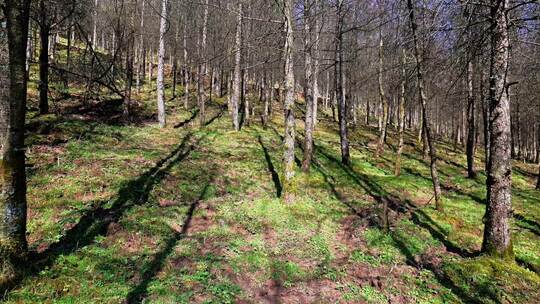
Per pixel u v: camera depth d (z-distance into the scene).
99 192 12.46
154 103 35.59
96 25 41.03
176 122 29.20
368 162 25.50
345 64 27.48
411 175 23.53
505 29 9.46
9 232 7.40
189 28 35.41
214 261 9.32
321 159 23.67
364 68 28.44
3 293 6.88
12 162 7.43
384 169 24.47
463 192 20.17
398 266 10.07
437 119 51.28
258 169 19.17
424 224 13.48
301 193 15.92
